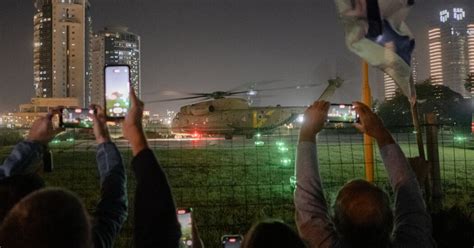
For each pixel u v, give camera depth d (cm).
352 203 266
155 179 231
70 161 2028
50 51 18275
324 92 2389
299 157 312
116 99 324
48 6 18500
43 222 162
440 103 6438
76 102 14738
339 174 1700
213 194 1334
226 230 938
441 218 566
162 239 222
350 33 527
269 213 1077
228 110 4969
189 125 5359
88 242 173
